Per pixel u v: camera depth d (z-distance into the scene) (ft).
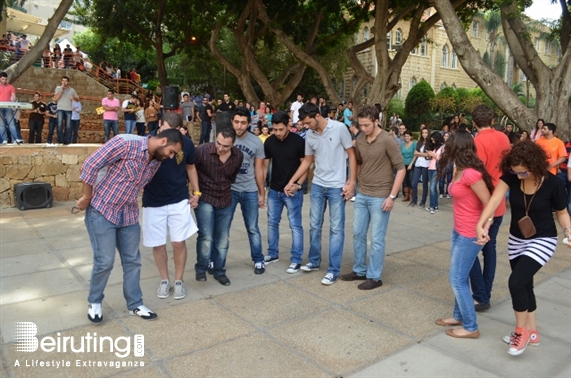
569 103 38.55
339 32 62.64
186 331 12.47
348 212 29.58
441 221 27.89
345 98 119.03
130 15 74.54
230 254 19.89
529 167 10.55
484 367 10.84
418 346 11.85
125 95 70.69
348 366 10.84
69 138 39.65
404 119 106.63
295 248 17.53
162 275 14.76
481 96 109.19
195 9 68.23
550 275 17.62
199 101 61.82
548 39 43.68
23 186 27.66
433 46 113.60
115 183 11.99
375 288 15.96
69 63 74.49
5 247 20.08
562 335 12.56
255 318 13.39
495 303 14.76
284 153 17.28
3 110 34.17
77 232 22.80
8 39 75.05
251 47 61.26
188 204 14.58
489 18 125.29
